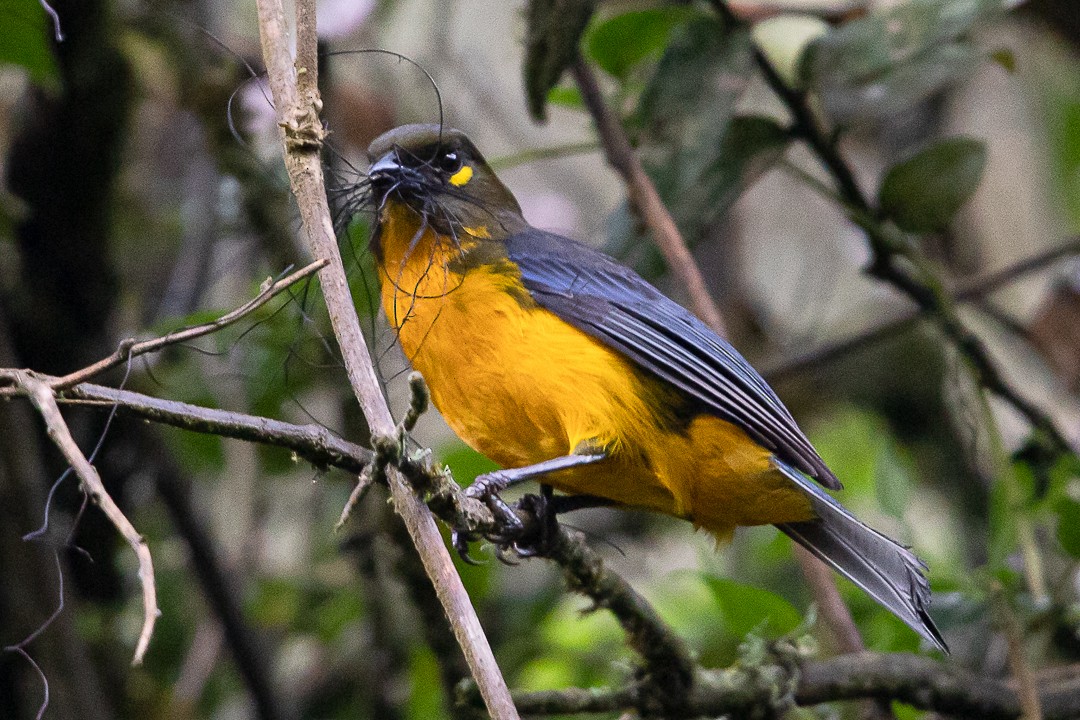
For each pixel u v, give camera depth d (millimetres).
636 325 8516
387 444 5328
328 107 9172
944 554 13125
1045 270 13969
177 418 5500
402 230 8680
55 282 10578
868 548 8695
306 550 12547
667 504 8883
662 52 10594
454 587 5328
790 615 8984
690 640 10984
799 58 10383
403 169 8570
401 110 12883
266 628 11977
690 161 9977
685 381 8445
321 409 11219
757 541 13195
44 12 8641
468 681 7773
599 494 8852
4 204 9992
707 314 9219
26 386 5043
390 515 8430
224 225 11523
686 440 8547
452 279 8570
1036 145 14445
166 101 11070
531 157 9914
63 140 10312
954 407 11406
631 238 10273
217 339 10008
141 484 11039
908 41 10242
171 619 12180
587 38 10477
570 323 8531
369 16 12469
